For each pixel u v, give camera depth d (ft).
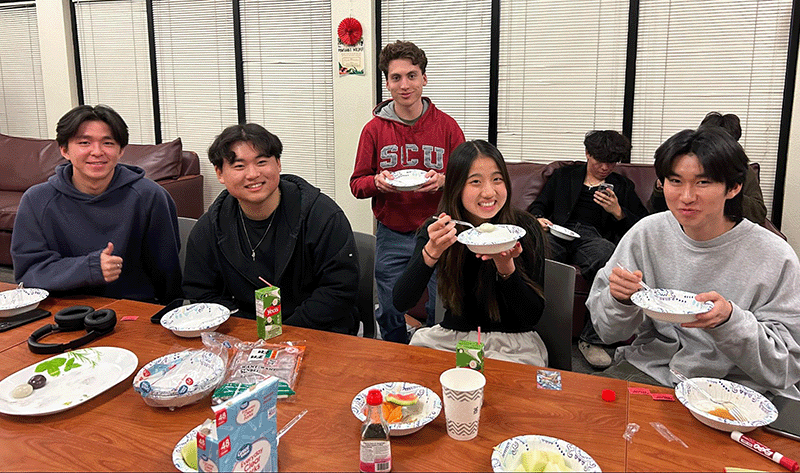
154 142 16.81
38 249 6.37
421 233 5.90
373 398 3.21
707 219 4.88
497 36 12.74
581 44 12.25
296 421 3.76
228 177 5.47
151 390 3.87
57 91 16.88
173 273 7.16
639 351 5.56
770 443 3.49
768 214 11.58
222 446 2.96
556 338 5.85
